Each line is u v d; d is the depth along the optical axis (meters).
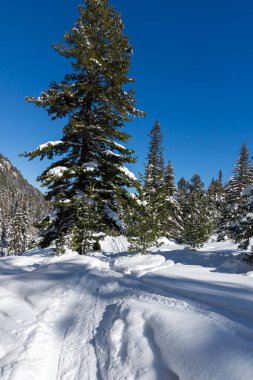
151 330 4.29
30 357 4.34
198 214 25.98
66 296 6.97
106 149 17.47
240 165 37.22
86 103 16.98
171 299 5.47
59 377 3.96
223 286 7.34
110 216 16.81
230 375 2.87
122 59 16.83
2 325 5.46
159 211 13.72
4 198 118.62
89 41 16.64
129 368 3.75
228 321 4.09
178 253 17.80
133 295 6.14
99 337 4.80
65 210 16.23
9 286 7.73
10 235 56.47
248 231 13.72
